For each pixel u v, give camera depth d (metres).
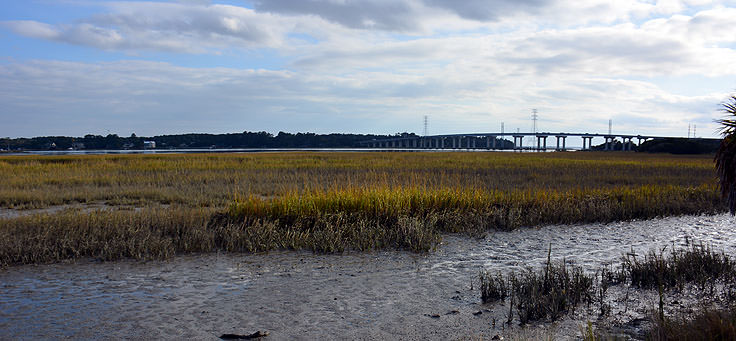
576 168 38.12
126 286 7.62
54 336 5.64
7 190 19.91
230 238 10.33
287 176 28.09
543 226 13.47
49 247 9.38
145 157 57.97
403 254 9.97
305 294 7.29
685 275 7.77
